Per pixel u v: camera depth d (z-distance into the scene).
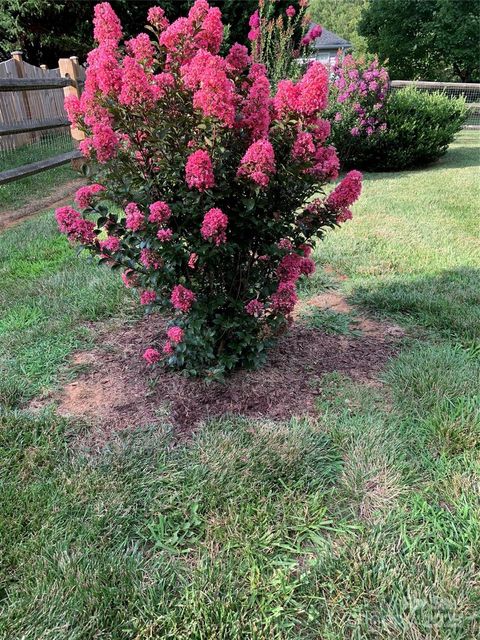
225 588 1.45
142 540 1.61
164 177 1.94
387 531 1.62
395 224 4.91
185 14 11.73
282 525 1.64
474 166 7.93
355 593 1.43
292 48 7.30
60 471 1.85
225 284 2.24
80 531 1.62
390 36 23.55
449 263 3.87
